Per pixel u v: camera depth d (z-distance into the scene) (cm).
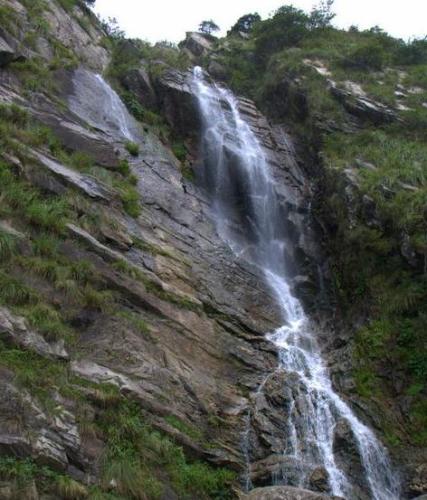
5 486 830
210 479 1120
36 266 1196
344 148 2153
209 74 2916
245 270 1819
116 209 1559
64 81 1959
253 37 3356
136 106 2256
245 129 2417
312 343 1652
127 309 1312
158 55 2630
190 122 2347
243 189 2178
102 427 1023
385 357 1507
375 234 1714
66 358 1089
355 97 2361
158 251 1553
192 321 1427
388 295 1620
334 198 1914
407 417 1394
